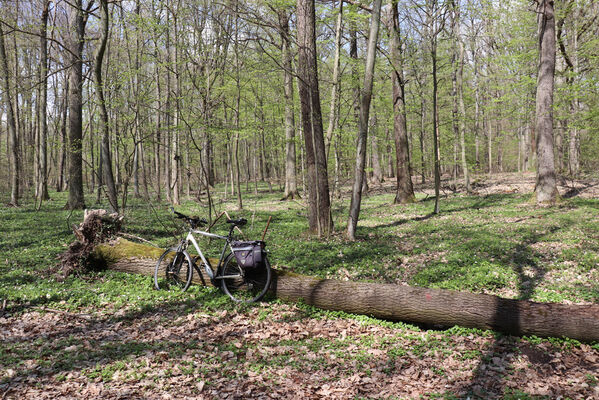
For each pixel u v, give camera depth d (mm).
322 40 16438
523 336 4910
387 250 9906
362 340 5172
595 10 19891
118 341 5145
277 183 43062
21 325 5602
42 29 18250
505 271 7621
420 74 20438
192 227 7211
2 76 18234
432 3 14938
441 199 21406
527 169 35594
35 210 19234
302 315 6016
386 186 32656
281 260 9141
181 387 4031
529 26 19250
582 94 16844
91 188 33312
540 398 3637
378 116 23828
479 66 25125
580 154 28031
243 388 4027
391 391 3945
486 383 3977
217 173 48875
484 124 36531
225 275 6691
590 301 5910
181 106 15398
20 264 8664
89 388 3949
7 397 3768
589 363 4285
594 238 9750
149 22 15016
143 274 7832
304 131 12148
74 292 6863
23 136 26500
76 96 18094
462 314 5215
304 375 4320
